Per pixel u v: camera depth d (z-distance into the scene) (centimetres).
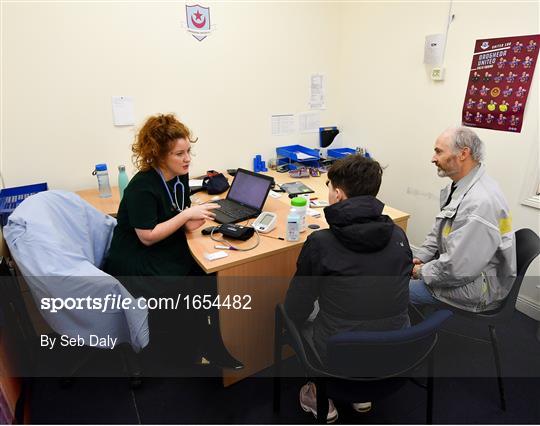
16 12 198
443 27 232
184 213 167
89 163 238
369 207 118
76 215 170
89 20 216
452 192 183
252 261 155
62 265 140
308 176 270
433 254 191
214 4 247
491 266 163
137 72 236
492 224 153
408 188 280
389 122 283
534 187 207
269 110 292
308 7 284
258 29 268
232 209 196
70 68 218
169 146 159
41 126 219
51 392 175
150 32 233
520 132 206
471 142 161
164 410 167
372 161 126
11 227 142
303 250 127
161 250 170
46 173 228
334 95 322
